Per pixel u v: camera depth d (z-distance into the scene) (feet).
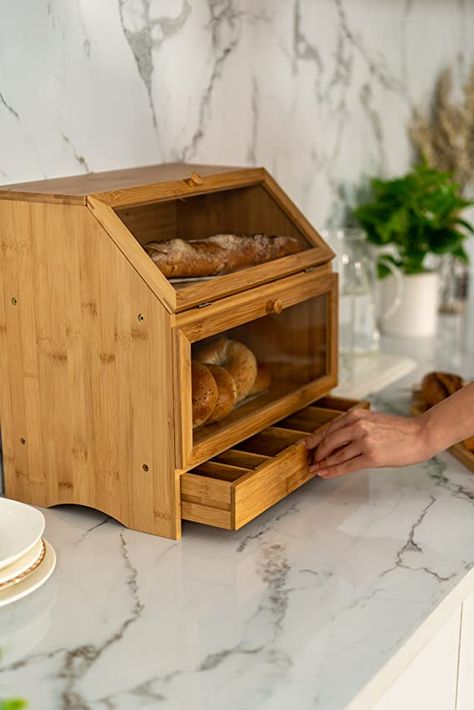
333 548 4.13
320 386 5.11
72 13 4.75
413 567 3.95
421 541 4.18
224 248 4.50
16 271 4.26
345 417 4.58
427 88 8.45
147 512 4.23
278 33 6.36
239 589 3.79
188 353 4.03
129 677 3.24
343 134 7.30
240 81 6.07
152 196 4.29
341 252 6.60
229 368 4.48
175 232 4.75
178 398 4.01
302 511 4.50
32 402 4.41
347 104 7.29
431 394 5.68
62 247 4.11
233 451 4.52
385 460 4.44
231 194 4.86
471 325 7.89
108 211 3.99
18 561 3.65
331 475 4.55
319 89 6.91
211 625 3.54
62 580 3.88
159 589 3.80
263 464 4.29
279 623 3.55
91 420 4.26
